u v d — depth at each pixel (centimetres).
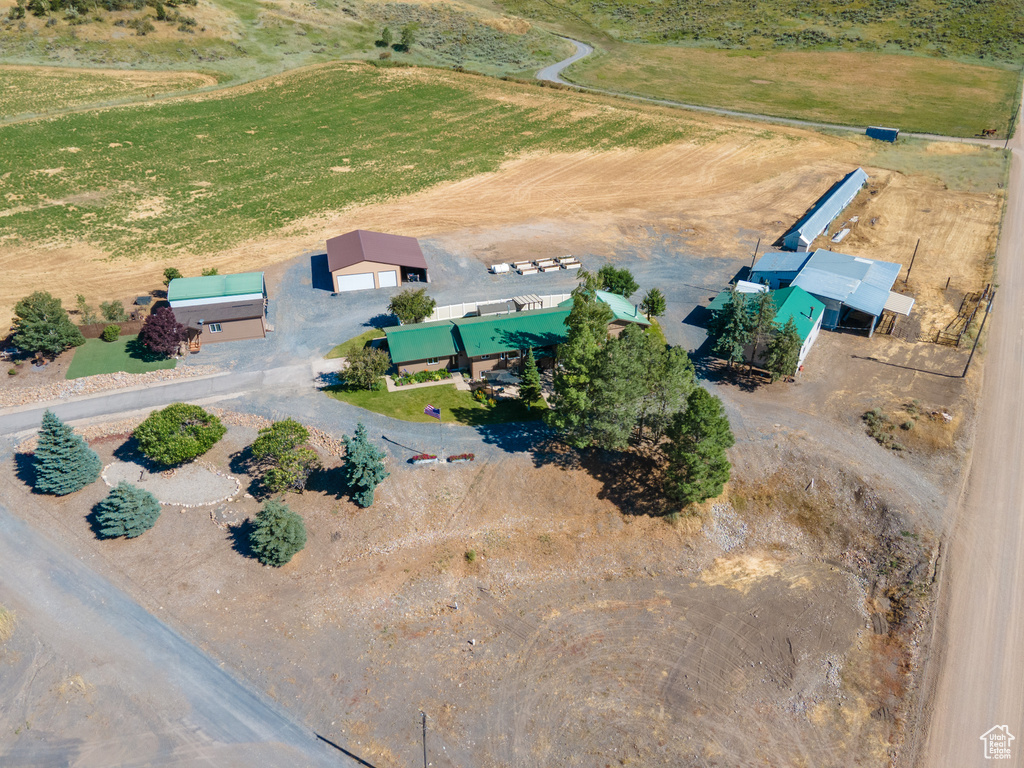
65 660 4081
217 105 13225
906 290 7512
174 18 15188
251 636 4247
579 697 3953
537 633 4309
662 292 7588
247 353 6531
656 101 13900
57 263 8094
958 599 4391
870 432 5509
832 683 4041
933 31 17212
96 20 14800
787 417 5678
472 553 4688
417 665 4112
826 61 16200
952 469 5222
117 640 4194
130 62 14262
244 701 3900
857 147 11669
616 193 10150
